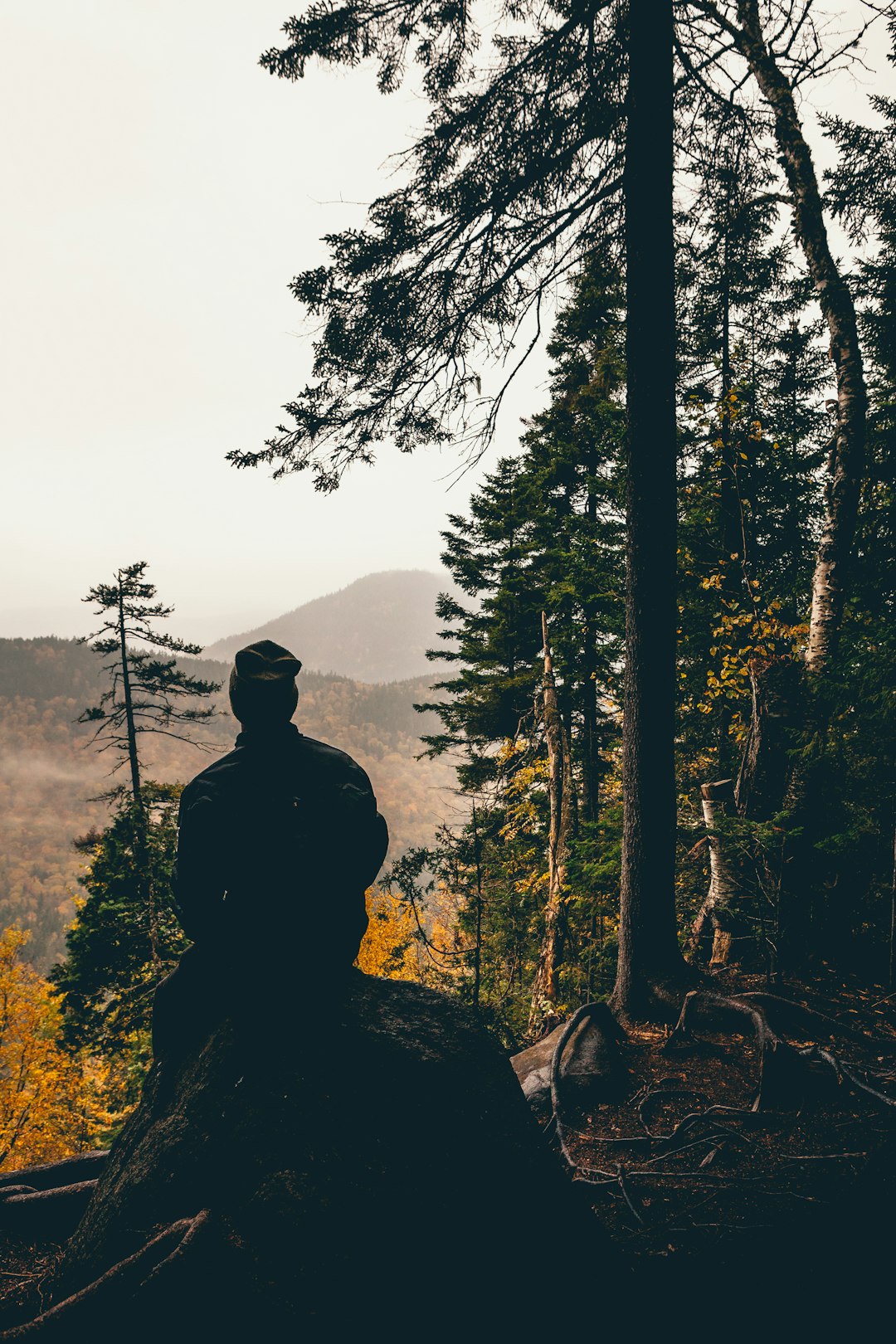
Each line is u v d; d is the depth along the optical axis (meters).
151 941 19.98
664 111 6.14
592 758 17.47
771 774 7.51
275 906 2.32
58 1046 23.72
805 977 6.98
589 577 13.52
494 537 20.14
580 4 6.29
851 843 7.08
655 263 6.19
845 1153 4.06
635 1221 3.64
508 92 6.57
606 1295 2.25
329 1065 2.31
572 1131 4.86
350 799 2.44
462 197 6.52
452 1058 2.49
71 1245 2.27
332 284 6.37
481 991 16.95
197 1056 2.38
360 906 2.50
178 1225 1.91
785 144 7.82
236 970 2.35
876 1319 2.46
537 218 6.70
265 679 2.43
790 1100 4.77
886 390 10.65
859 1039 5.60
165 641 19.42
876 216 8.39
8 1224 3.02
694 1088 5.17
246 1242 1.88
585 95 6.68
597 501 16.09
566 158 6.66
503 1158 2.26
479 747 20.27
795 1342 2.44
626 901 6.50
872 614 8.98
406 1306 1.89
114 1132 23.55
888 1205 2.89
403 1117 2.25
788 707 7.46
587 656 17.00
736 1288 2.81
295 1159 2.06
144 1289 1.74
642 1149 4.51
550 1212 2.24
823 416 11.28
